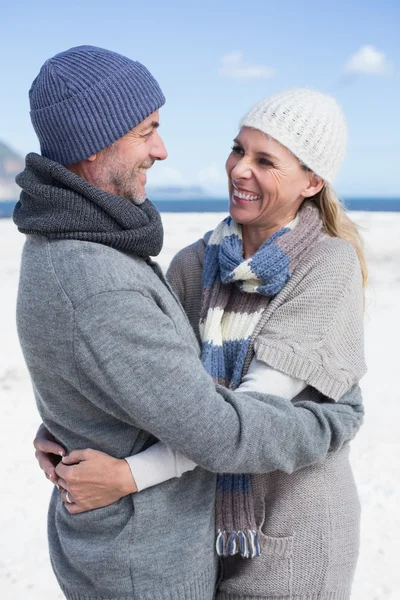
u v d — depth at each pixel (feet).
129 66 5.52
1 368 22.30
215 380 6.30
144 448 5.67
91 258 5.16
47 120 5.42
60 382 5.45
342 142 6.64
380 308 31.27
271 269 6.27
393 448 15.78
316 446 5.79
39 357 5.39
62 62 5.44
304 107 6.40
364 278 7.25
